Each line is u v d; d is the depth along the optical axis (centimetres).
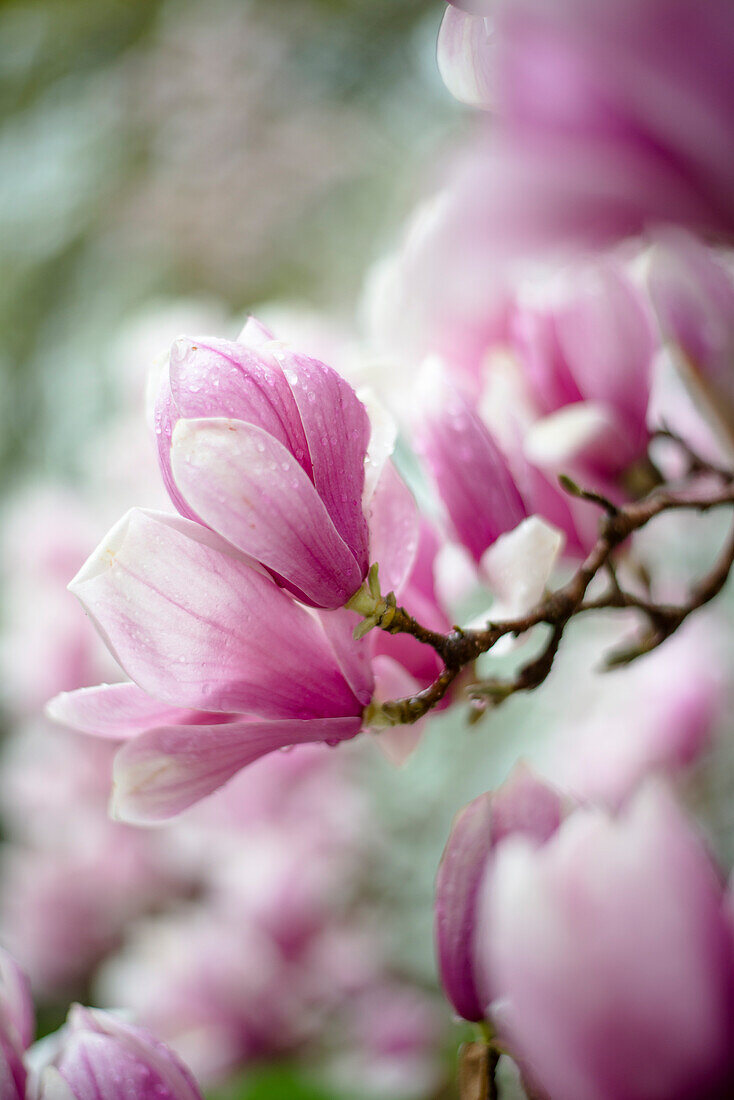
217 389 61
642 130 56
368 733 67
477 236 57
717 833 121
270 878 135
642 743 109
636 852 54
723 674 117
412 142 188
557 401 72
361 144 198
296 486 61
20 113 213
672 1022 54
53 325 218
